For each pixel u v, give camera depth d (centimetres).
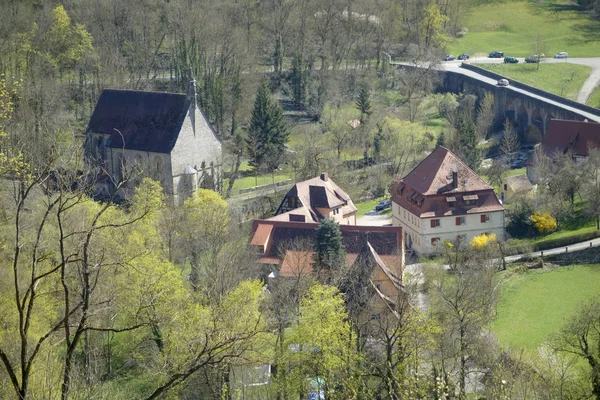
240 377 17750
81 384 10719
